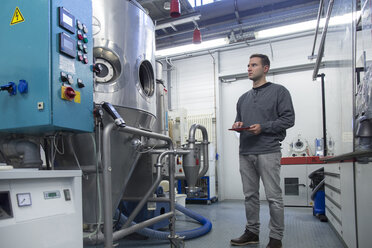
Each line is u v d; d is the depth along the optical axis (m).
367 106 1.38
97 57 1.47
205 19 4.35
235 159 5.41
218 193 5.20
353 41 1.66
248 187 2.18
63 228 0.98
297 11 4.11
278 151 2.02
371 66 1.34
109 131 1.20
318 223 2.99
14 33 1.12
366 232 1.42
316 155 4.46
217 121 5.41
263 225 2.89
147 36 1.73
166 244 2.29
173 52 5.04
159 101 2.93
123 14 1.57
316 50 4.76
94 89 1.41
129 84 1.55
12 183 0.84
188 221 3.24
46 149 1.35
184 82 5.86
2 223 0.79
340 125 2.12
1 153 1.27
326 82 3.07
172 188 1.91
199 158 2.17
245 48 5.42
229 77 5.53
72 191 1.05
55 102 1.06
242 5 4.00
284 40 5.11
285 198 4.24
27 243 0.85
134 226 1.48
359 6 1.68
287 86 5.09
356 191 1.60
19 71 1.09
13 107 1.10
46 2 1.07
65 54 1.13
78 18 1.23
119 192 1.60
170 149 1.90
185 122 5.08
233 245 2.21
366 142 1.37
